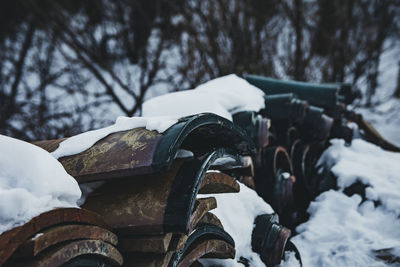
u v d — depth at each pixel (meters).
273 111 3.79
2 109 7.75
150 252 1.64
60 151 1.94
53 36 8.46
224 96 3.37
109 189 1.83
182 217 1.55
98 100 8.43
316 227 3.53
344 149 4.61
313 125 4.24
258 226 2.72
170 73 8.55
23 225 1.21
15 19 9.45
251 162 3.09
